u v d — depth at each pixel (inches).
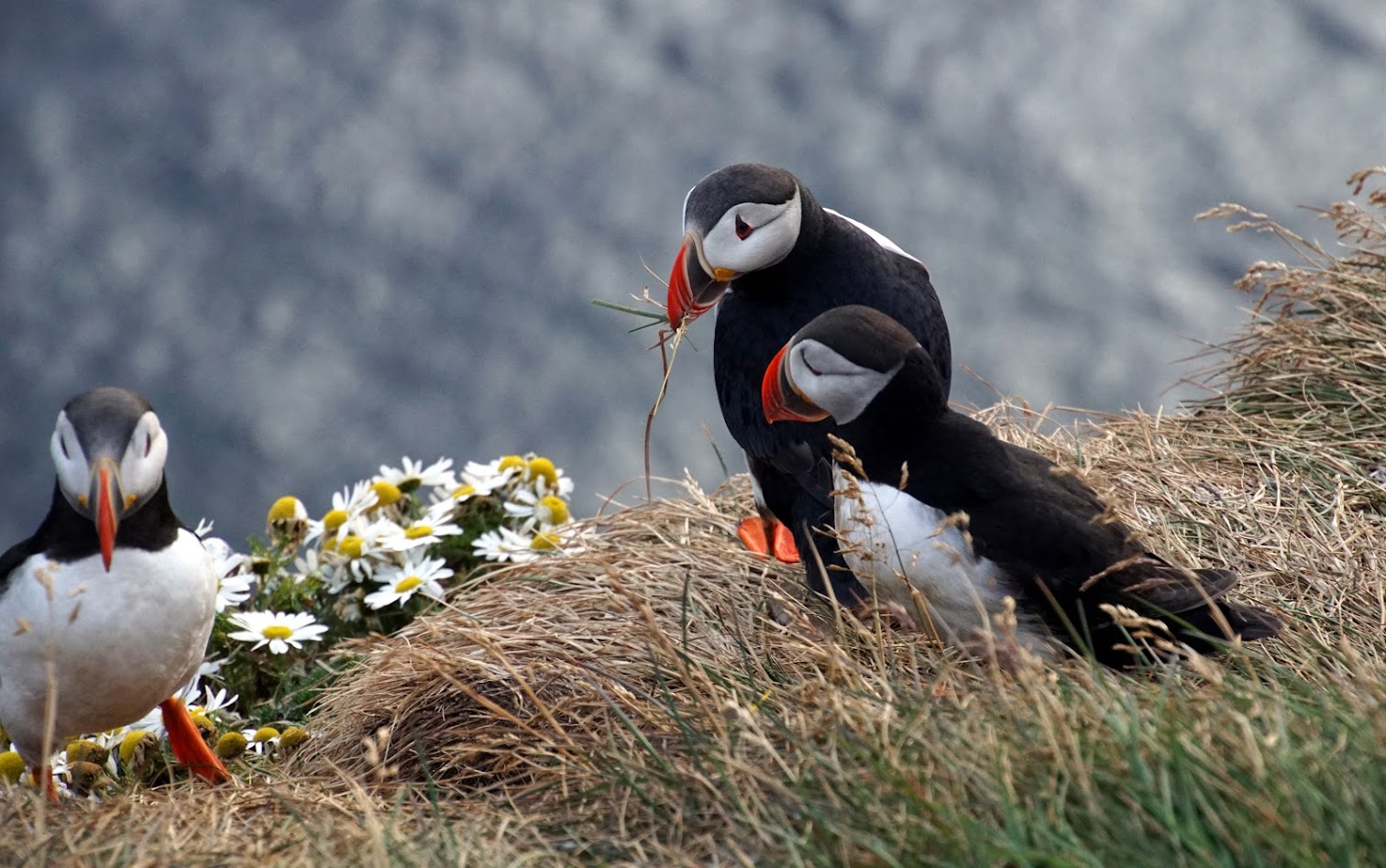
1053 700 228.5
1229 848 201.2
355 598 388.5
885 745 230.8
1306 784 205.2
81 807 276.8
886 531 285.6
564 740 282.2
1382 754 211.8
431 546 411.2
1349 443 386.6
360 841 243.4
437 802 256.7
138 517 277.3
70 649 274.1
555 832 249.1
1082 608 267.6
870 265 354.9
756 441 354.6
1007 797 209.6
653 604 330.0
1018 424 406.6
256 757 329.4
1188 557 330.6
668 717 271.6
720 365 364.8
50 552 276.4
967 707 245.0
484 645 292.5
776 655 305.0
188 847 243.9
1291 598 322.7
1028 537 276.5
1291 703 236.7
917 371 291.3
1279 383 423.5
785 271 353.1
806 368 300.7
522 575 360.5
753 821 225.6
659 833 242.2
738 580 346.6
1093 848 207.0
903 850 213.0
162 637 281.7
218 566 376.2
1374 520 354.9
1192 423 414.3
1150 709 241.4
